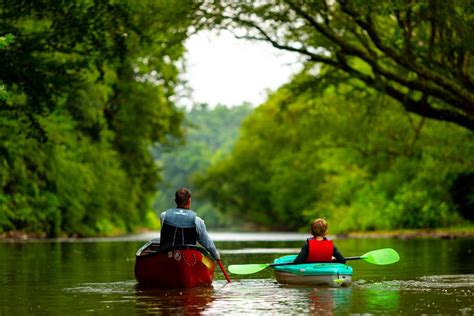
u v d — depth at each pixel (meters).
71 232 59.78
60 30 29.48
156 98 71.69
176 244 17.03
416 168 62.84
